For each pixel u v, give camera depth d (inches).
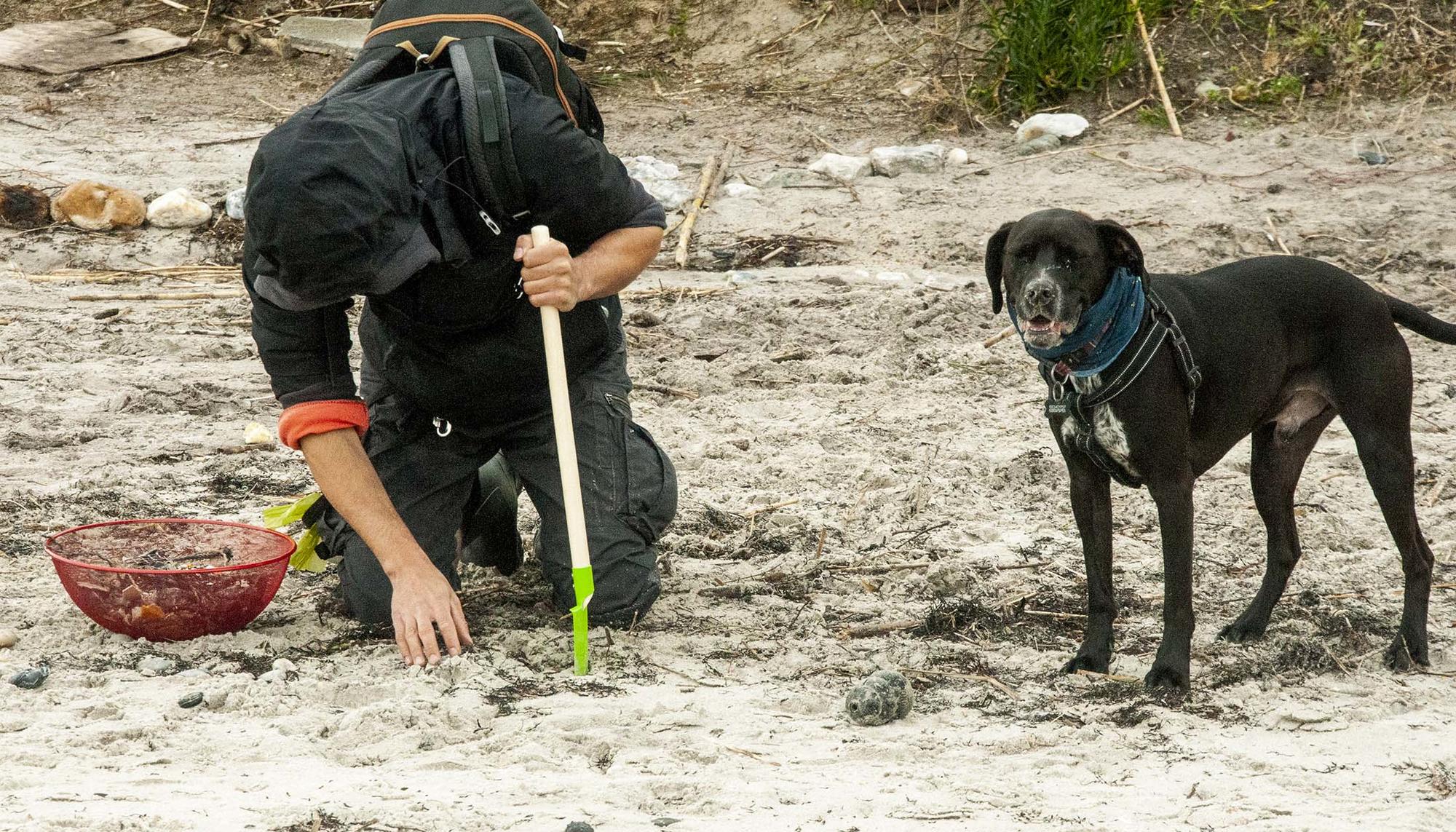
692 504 343.9
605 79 766.5
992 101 710.5
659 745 223.3
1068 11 709.3
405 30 247.9
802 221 599.8
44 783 201.2
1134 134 675.4
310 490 351.9
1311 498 351.9
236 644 261.0
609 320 281.1
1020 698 246.1
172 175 621.6
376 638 267.9
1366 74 698.8
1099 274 231.3
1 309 501.4
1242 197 602.5
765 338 485.4
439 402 263.0
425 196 223.8
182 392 424.2
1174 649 248.7
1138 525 339.0
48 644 259.0
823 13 792.3
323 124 216.5
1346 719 238.1
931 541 325.7
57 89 751.7
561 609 284.5
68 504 336.5
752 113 722.2
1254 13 729.6
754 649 267.0
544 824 191.2
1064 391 243.6
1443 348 478.9
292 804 195.2
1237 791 208.1
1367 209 585.6
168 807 192.9
